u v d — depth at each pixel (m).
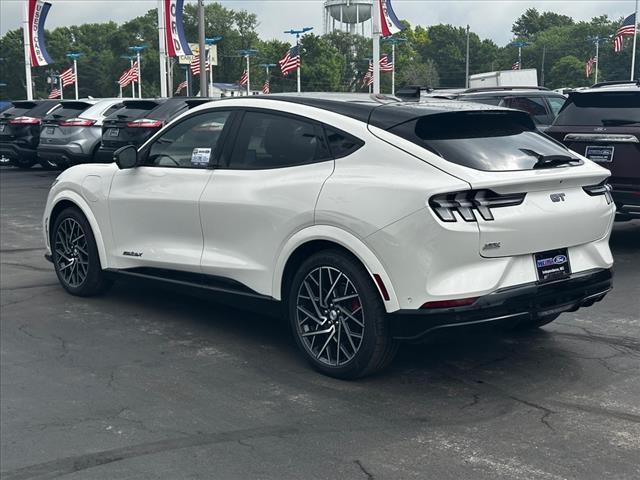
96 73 125.62
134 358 5.52
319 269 5.02
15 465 3.93
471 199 4.50
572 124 8.83
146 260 6.23
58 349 5.74
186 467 3.87
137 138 16.55
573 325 6.23
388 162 4.77
